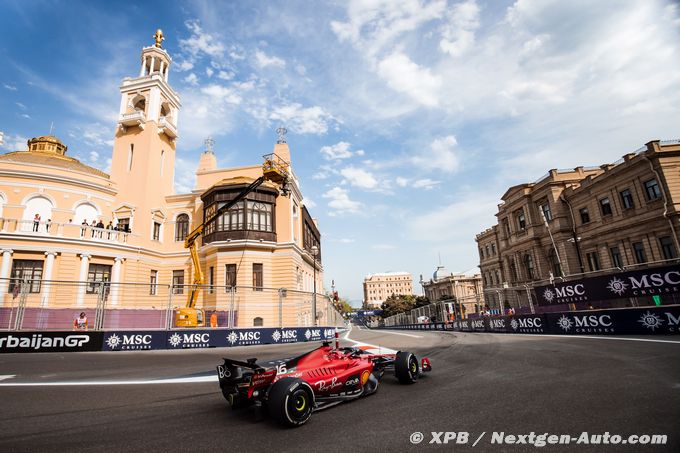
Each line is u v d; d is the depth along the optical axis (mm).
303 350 13508
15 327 13805
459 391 6293
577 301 19125
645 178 25016
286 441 4266
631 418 4465
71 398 6559
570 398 5488
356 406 5684
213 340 15391
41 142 34844
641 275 16109
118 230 26344
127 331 14250
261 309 18438
